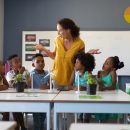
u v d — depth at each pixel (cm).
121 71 559
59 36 316
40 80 331
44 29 589
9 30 596
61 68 307
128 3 575
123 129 106
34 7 592
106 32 566
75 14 583
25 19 593
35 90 301
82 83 292
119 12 575
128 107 217
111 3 578
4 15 595
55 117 221
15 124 111
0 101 222
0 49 584
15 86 298
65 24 299
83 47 311
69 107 220
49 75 330
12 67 354
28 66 574
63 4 586
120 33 564
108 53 564
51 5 589
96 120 300
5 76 354
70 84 305
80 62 291
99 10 579
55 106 221
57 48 308
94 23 580
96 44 567
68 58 303
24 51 581
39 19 591
